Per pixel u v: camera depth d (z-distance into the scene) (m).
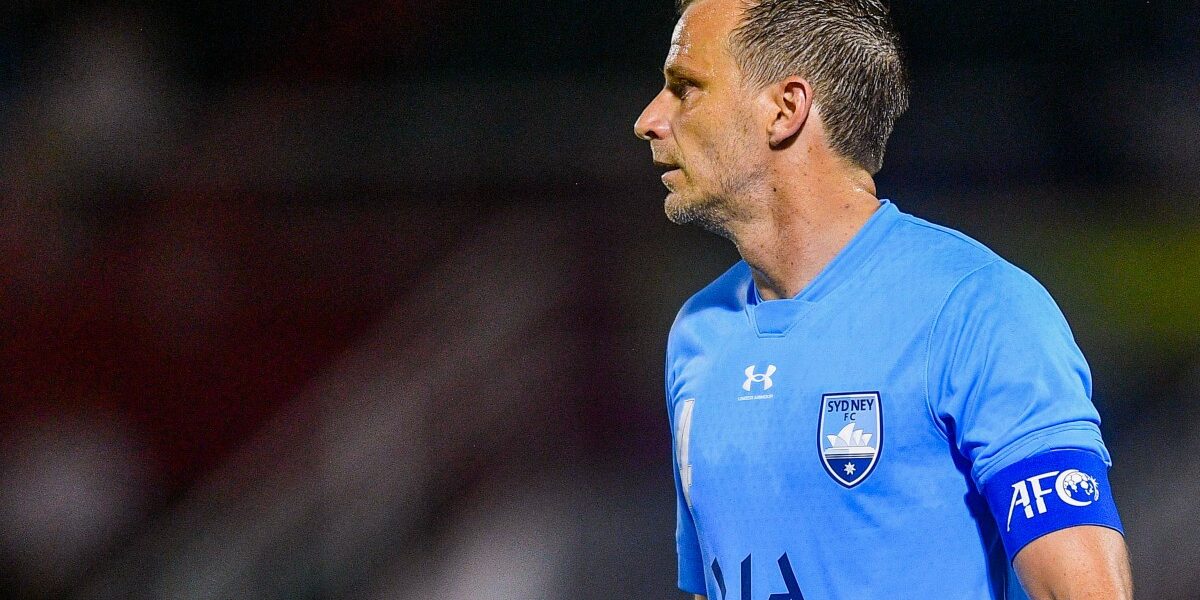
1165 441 27.16
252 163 32.19
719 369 8.35
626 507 25.95
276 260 30.73
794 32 7.95
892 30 8.39
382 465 26.34
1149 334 30.94
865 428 7.44
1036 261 32.78
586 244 31.42
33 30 32.22
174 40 33.94
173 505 27.03
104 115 31.73
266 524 25.50
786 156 8.04
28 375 27.94
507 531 25.50
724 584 8.20
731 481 8.02
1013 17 36.47
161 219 30.89
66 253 29.77
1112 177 33.88
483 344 28.48
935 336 7.37
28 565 25.53
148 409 28.05
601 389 28.62
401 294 30.58
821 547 7.57
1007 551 7.00
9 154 31.16
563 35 37.75
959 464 7.35
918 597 7.32
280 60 34.94
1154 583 23.72
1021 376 7.04
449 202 32.12
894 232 7.96
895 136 34.62
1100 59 35.94
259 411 28.48
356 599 24.66
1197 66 34.91
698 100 8.18
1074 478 6.80
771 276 8.30
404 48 36.53
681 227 31.83
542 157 32.69
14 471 26.91
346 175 32.38
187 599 24.70
